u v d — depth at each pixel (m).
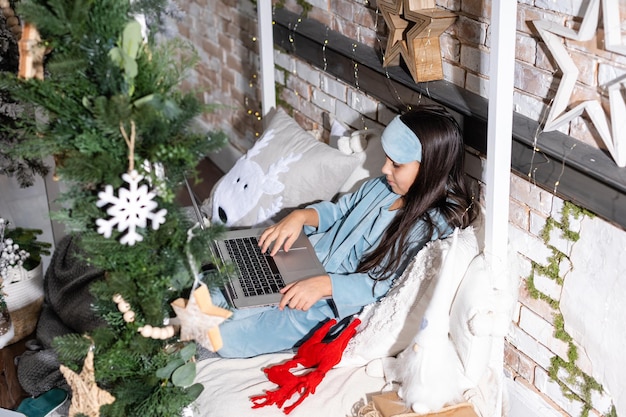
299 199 2.41
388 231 2.11
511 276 1.92
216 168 3.88
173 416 1.53
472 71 2.14
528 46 1.91
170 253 1.42
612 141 1.69
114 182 1.36
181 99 1.40
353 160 2.33
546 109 1.90
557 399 2.05
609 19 1.63
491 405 1.94
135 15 1.42
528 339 2.11
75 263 2.48
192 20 4.02
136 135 1.36
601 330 1.85
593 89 1.75
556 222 1.91
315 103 2.93
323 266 2.19
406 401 1.81
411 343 1.85
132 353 1.48
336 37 2.68
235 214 2.49
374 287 2.06
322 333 2.03
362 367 2.00
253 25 3.36
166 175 1.43
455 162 2.05
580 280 1.88
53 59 1.33
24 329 2.49
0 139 2.06
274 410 1.87
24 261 2.50
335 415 1.86
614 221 1.68
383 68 2.38
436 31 2.16
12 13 1.57
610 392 1.87
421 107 2.14
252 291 2.06
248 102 3.56
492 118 1.79
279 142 2.51
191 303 1.38
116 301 1.44
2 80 1.37
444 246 1.89
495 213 1.86
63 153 1.46
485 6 2.03
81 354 1.50
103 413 1.51
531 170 1.88
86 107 1.34
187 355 1.49
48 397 2.15
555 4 1.80
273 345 2.16
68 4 1.32
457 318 1.83
